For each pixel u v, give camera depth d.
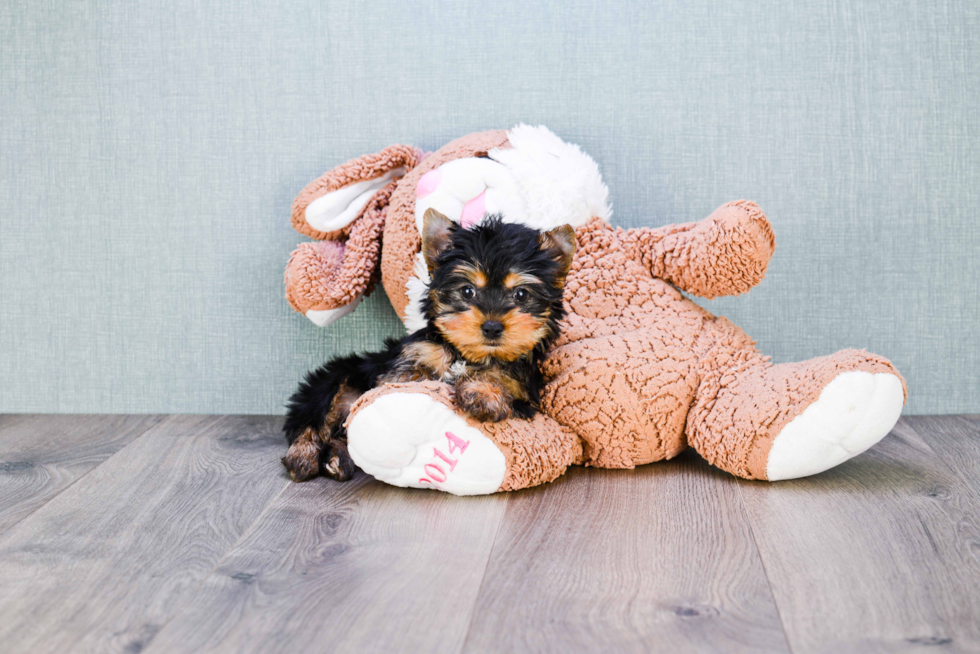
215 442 2.10
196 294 2.34
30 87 2.29
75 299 2.36
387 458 1.61
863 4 2.17
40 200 2.33
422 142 2.26
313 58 2.25
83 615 1.18
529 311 1.59
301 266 2.03
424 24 2.22
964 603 1.20
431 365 1.70
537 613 1.18
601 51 2.21
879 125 2.20
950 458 1.89
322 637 1.12
